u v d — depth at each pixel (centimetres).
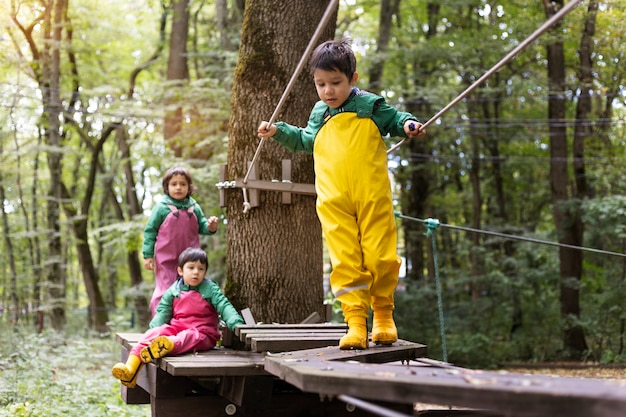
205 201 1541
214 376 482
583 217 1644
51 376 927
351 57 423
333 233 419
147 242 627
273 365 368
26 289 2327
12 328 1094
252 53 621
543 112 2205
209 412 480
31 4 1900
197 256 523
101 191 2900
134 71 2188
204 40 2322
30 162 2370
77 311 2394
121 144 2259
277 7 624
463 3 1983
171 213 627
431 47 1870
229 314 514
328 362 355
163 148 1745
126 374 486
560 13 281
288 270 598
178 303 521
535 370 1595
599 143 1872
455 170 2338
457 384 269
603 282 1820
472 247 1983
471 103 2138
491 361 1752
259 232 601
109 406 784
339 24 2169
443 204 2356
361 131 422
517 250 2002
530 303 1938
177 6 1914
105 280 3262
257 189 596
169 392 473
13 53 1931
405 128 421
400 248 2286
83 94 2003
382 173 422
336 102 427
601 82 1833
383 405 476
